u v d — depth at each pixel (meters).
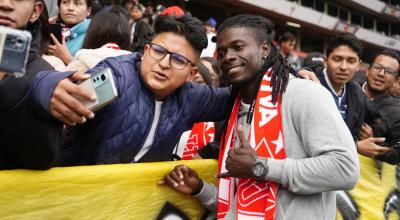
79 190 1.51
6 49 0.83
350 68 2.54
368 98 2.85
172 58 1.57
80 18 3.04
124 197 1.62
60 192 1.47
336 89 2.61
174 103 1.70
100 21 2.47
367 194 2.53
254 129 1.53
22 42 0.84
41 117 1.19
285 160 1.46
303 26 31.05
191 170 1.77
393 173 2.64
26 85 1.18
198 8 24.69
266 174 1.45
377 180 2.57
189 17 1.61
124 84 1.57
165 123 1.67
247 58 1.58
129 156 1.65
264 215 1.53
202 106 1.78
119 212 1.61
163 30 1.60
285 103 1.52
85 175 1.52
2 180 1.34
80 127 1.59
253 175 1.46
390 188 2.62
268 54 1.62
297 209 1.50
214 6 24.81
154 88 1.58
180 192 1.78
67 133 1.62
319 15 31.02
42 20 1.60
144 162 1.72
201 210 1.86
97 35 2.46
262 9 25.62
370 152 2.45
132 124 1.59
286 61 1.64
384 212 2.59
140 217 1.67
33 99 1.15
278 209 1.52
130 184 1.63
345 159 1.39
